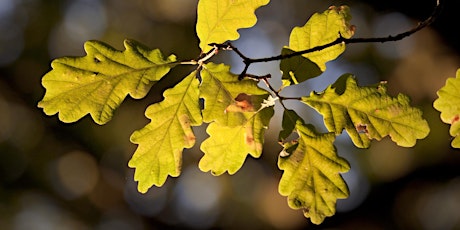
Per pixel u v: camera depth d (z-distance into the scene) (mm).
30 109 6812
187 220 6988
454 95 2250
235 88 2039
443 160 6195
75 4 6688
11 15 6703
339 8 2160
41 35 6711
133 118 6445
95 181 6934
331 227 6387
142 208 7031
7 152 6922
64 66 2041
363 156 6297
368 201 6336
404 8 5590
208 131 2152
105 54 2057
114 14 6582
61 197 7062
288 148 2135
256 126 2088
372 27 6152
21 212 7168
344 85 2109
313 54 2133
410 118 2104
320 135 2123
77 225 7141
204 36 2076
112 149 6758
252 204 6734
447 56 5867
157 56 2070
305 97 2105
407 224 6340
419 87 6160
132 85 2047
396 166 6332
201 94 2027
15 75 6738
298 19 6230
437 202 6500
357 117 2100
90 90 2041
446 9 5309
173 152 2143
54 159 6941
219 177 6750
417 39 5941
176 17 6375
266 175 6617
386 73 6277
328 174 2139
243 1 2055
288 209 6438
